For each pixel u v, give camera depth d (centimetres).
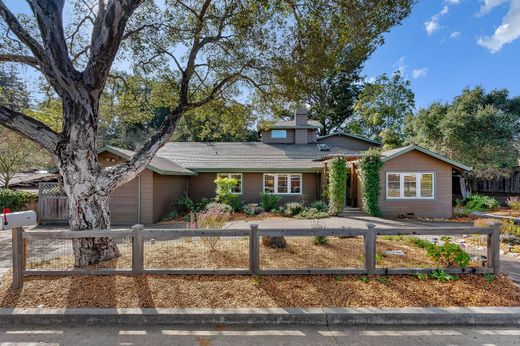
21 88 770
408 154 1269
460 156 1652
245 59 691
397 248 602
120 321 338
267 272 429
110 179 490
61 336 313
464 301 367
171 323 338
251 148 1812
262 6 611
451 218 1227
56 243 752
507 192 1677
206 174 1571
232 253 537
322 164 1536
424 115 1922
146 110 966
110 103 858
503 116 1644
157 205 1173
